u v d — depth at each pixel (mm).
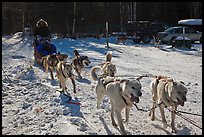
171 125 5336
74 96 7355
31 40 23094
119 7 43219
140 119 5922
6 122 5555
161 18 43062
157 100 5672
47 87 8180
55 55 9508
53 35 32688
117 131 5203
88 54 16047
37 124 5453
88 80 9375
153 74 10531
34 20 35500
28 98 7008
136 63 13328
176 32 23547
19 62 12500
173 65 12969
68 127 5242
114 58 14867
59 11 38375
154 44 24125
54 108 6289
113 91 5160
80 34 32219
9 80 8758
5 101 6730
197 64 13320
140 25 28469
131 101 4996
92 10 41562
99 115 6000
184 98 4898
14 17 39219
